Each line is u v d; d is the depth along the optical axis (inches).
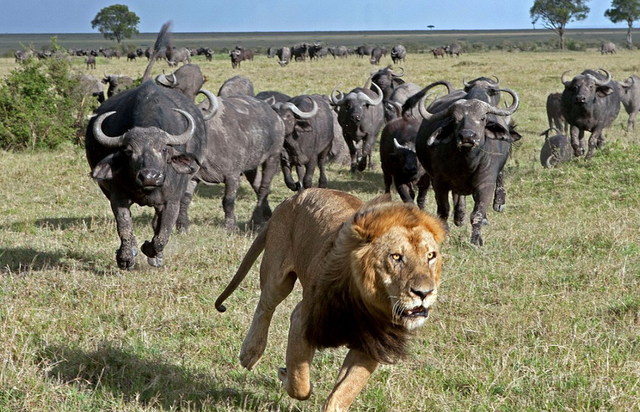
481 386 292.8
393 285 212.2
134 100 451.8
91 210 632.4
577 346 332.8
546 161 863.1
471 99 533.0
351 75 2365.9
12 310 356.2
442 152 541.6
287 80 2162.9
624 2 6063.0
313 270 238.5
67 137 987.3
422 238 215.2
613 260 465.4
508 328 355.9
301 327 239.1
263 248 292.5
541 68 2524.6
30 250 487.2
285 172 752.3
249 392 284.2
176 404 271.6
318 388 291.6
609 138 1085.1
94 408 265.7
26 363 295.0
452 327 355.6
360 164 869.2
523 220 598.9
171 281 422.3
